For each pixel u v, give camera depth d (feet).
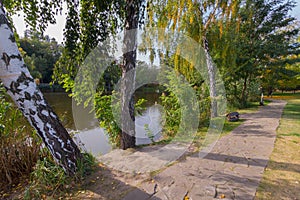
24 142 8.44
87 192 6.73
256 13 29.12
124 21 11.16
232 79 29.78
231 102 30.48
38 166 7.25
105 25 11.52
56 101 28.58
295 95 57.21
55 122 7.40
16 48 6.32
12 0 9.67
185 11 16.80
